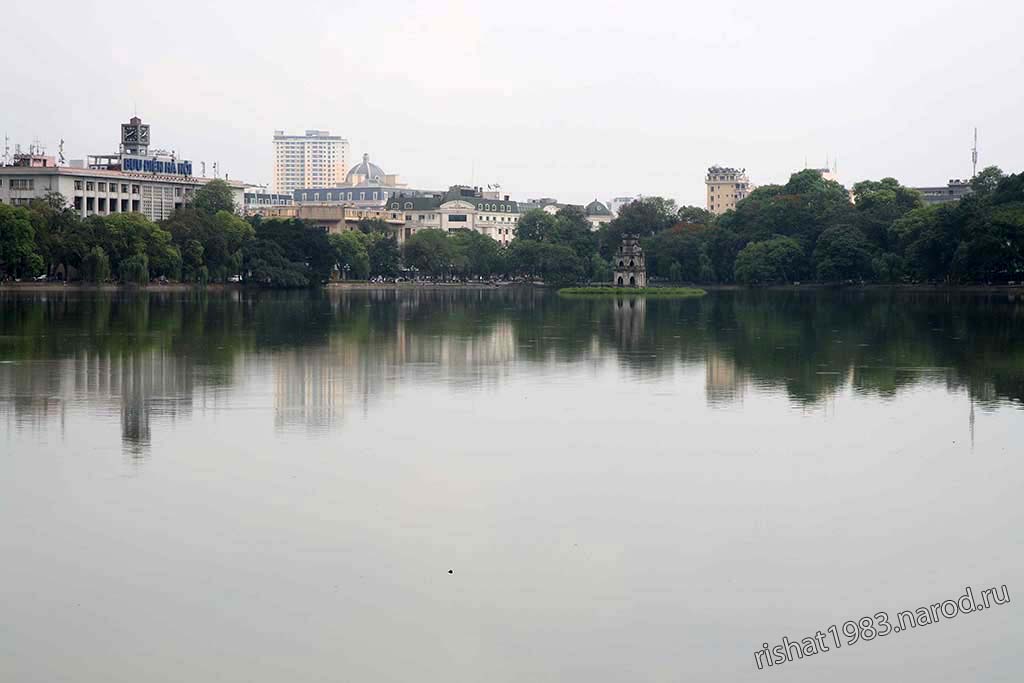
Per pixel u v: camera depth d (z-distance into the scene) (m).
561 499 60.97
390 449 73.00
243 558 51.19
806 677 40.53
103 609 45.62
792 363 120.06
